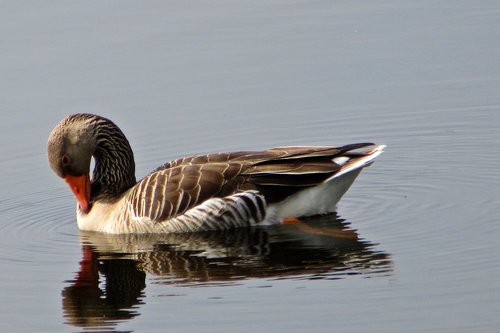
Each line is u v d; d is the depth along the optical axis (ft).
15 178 67.46
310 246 52.75
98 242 56.34
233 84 77.61
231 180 55.52
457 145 67.46
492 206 56.75
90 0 92.48
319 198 55.88
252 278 48.80
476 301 44.29
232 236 55.16
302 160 54.85
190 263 51.72
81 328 45.03
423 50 80.59
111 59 81.15
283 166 54.90
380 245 52.06
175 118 73.67
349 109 73.72
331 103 74.79
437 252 50.31
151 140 71.15
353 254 51.03
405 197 59.62
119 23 87.10
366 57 80.38
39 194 65.21
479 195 58.85
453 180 61.93
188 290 47.83
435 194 59.72
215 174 55.72
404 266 48.83
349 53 81.10
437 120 71.20
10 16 88.99
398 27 84.74
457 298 44.75
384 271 48.39
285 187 55.31
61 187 66.28
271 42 83.41
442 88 75.41
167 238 55.98
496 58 78.48
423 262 49.14
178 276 49.93
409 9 88.17
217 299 46.47
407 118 71.87
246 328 43.32
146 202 56.39
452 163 64.80
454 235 52.60
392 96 75.10
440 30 83.66
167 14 89.15
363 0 90.89
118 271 51.37
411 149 67.67
